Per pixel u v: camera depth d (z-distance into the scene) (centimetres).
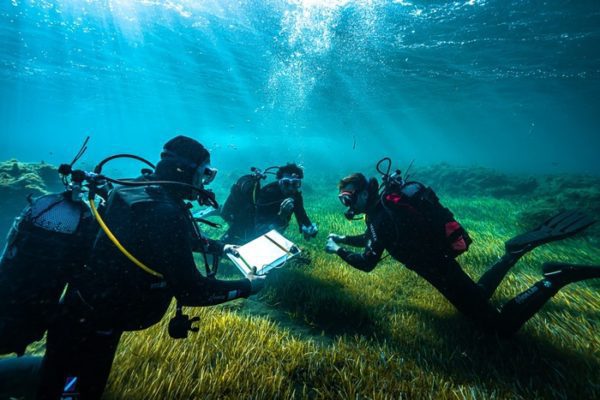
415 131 6353
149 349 259
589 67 1831
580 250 591
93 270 153
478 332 310
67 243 149
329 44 1590
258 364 263
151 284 157
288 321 363
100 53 1859
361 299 390
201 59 1894
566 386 235
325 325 352
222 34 1505
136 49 1761
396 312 368
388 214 297
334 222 844
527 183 1677
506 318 287
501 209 1157
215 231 786
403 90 2542
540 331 306
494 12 1198
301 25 1385
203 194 192
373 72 2030
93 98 3369
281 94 2811
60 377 150
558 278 286
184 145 184
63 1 1281
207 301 174
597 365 255
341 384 246
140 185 162
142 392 214
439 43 1520
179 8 1272
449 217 296
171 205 161
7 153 8350
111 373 229
